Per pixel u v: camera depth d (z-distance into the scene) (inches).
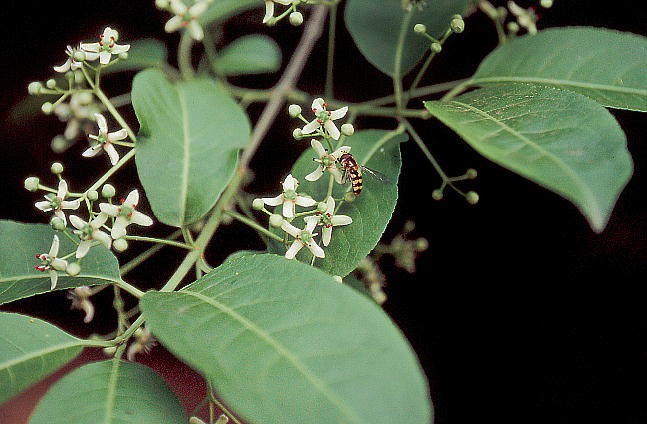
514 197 19.6
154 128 14.7
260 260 13.4
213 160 14.7
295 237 14.2
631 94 14.3
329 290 12.9
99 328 21.3
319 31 18.0
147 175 14.5
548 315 19.7
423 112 15.7
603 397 19.2
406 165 19.6
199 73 18.2
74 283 14.2
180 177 14.6
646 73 14.3
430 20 15.9
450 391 20.0
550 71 14.8
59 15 19.6
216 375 12.5
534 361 19.7
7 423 20.6
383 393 12.2
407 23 16.0
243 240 19.3
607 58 14.5
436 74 19.2
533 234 19.7
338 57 19.6
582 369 19.4
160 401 13.3
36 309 21.3
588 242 19.5
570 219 19.5
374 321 12.6
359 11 16.2
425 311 20.2
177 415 13.2
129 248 19.6
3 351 13.1
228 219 17.0
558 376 19.6
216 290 13.3
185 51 17.8
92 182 19.9
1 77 19.7
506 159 12.7
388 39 16.0
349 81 19.6
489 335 20.0
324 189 14.7
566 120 13.1
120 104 17.3
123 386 13.3
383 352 12.4
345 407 12.2
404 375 12.3
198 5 15.0
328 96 16.8
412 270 17.3
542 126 13.1
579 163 12.6
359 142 15.1
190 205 14.5
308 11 19.2
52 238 14.4
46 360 13.2
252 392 12.4
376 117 19.4
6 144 19.8
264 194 19.2
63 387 13.1
